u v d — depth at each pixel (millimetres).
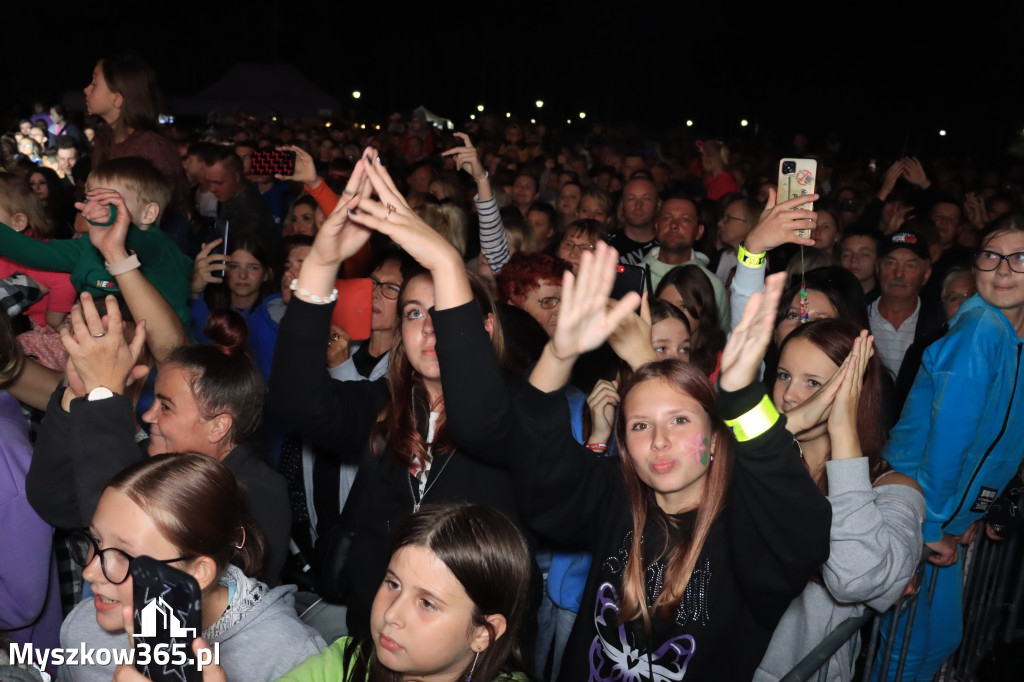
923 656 3271
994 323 3158
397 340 2664
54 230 5586
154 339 3232
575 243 5367
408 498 2629
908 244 4867
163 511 1956
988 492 3250
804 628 2576
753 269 3326
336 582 2744
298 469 3672
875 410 2691
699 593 2238
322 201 4500
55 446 2404
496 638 1955
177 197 4938
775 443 2014
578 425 3250
